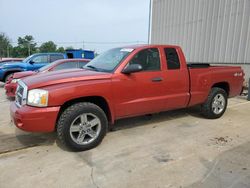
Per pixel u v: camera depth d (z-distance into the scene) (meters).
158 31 16.11
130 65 4.05
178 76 4.79
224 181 2.92
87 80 3.78
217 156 3.60
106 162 3.44
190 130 4.81
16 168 3.28
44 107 3.46
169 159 3.51
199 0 12.62
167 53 4.74
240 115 6.03
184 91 4.94
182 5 13.80
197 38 12.93
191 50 13.40
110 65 4.29
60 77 3.76
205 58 12.50
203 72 5.23
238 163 3.38
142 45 4.58
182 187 2.80
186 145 4.03
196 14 12.87
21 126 3.49
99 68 4.39
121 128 4.92
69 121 3.61
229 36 11.06
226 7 11.09
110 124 4.56
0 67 10.61
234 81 5.95
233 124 5.23
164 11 15.36
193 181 2.92
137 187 2.81
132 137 4.41
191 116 5.83
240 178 2.98
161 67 4.60
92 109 3.80
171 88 4.71
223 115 6.00
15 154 3.72
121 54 4.43
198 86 5.17
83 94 3.68
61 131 3.62
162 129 4.87
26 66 10.80
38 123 3.45
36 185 2.86
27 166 3.33
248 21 10.14
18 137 4.45
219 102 5.66
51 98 3.46
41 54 11.30
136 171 3.17
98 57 4.98
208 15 12.12
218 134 4.58
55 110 3.49
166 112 6.16
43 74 4.16
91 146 3.86
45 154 3.72
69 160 3.50
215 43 11.83
